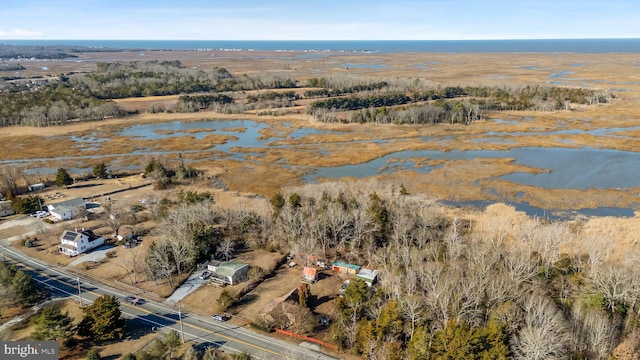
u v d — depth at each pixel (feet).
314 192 361.10
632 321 188.03
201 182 434.30
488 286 207.82
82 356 193.36
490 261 234.79
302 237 289.74
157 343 189.47
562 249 271.90
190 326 214.69
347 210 311.88
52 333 196.24
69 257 285.43
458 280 213.05
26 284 232.12
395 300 204.23
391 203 331.57
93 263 277.44
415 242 287.69
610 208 352.49
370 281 242.37
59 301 236.02
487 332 170.40
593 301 197.77
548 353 162.50
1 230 327.67
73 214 348.79
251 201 375.66
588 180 414.82
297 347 198.80
